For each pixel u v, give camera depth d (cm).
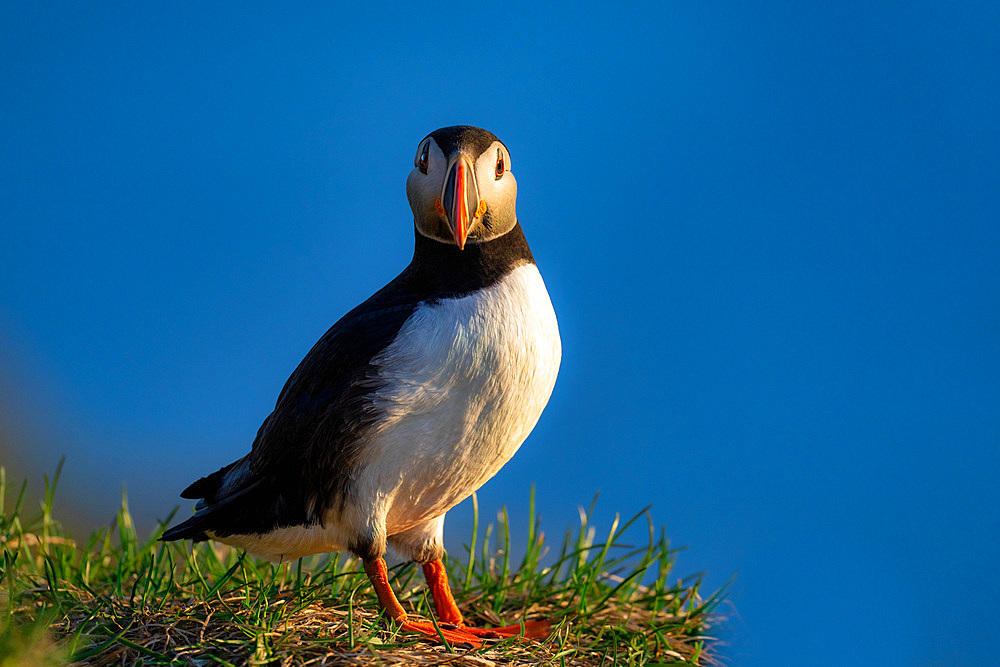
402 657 664
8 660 606
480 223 711
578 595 912
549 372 750
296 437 730
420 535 809
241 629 674
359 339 711
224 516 771
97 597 753
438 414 708
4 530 933
